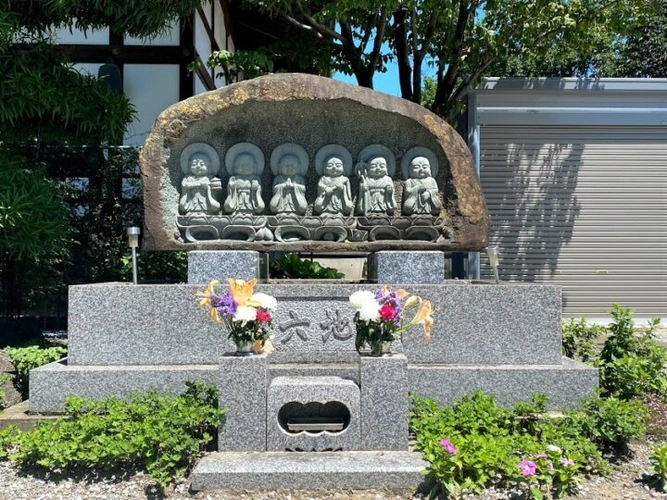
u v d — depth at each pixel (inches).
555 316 200.7
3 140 290.7
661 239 433.4
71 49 386.0
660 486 145.5
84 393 186.7
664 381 209.2
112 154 346.9
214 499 138.2
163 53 388.8
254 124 228.2
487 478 139.9
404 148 233.8
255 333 159.2
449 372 187.6
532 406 172.7
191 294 198.8
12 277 318.0
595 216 435.8
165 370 187.6
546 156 434.9
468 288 201.2
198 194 224.7
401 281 214.5
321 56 451.8
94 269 343.0
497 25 407.2
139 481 145.9
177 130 220.7
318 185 229.6
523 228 435.5
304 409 165.8
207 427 165.9
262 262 233.0
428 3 359.9
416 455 150.9
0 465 155.8
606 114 431.2
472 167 228.7
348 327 201.3
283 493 140.6
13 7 267.3
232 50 560.7
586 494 141.6
